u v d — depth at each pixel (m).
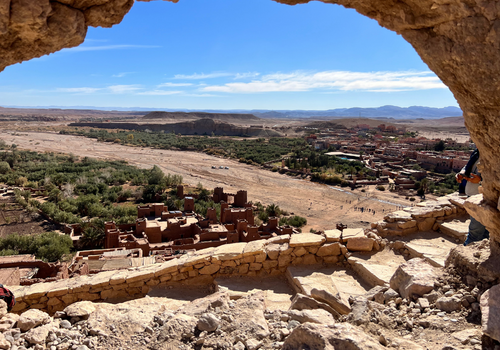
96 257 22.20
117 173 75.81
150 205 41.28
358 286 6.61
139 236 32.00
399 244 7.69
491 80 3.63
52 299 6.61
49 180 63.53
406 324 4.46
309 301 5.38
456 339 3.88
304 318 4.69
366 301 5.21
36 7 3.42
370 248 7.63
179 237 34.97
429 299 4.89
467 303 4.47
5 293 5.69
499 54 3.46
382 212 58.91
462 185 6.91
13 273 13.56
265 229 35.91
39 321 5.04
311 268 7.37
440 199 9.38
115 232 29.61
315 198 68.00
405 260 7.29
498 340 3.41
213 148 138.12
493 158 4.18
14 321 5.08
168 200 52.62
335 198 68.19
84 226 34.97
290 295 6.67
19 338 4.66
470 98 4.03
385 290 5.61
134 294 7.01
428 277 5.25
